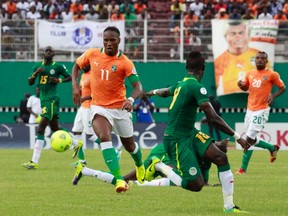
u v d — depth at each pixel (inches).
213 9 4628.4
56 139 2311.8
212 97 3983.8
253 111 2407.7
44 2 4687.5
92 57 1705.2
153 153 1817.2
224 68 4217.5
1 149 3671.3
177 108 1440.7
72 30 4220.0
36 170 2405.3
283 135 3688.5
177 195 1731.1
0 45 4274.1
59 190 1823.3
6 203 1583.4
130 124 1726.1
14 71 4296.3
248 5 4601.4
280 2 4623.5
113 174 1656.0
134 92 1673.2
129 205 1557.6
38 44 4264.3
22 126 3833.7
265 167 2578.7
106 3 4611.2
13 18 4537.4
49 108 2490.2
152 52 4256.9
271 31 4180.6
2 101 4315.9
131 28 4242.1
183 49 4252.0
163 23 4256.9
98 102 1695.4
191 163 1435.8
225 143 1716.3
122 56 1699.1
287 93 4264.3
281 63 4242.1
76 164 1857.8
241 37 4190.5
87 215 1411.2
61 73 2516.0
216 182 2042.3
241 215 1409.9
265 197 1708.9
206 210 1483.8
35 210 1477.6
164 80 4261.8
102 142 1657.2
